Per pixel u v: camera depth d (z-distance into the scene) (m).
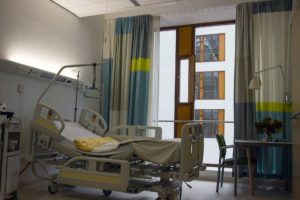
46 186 3.62
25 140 3.52
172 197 3.01
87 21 4.83
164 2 4.34
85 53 4.75
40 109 3.27
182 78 5.16
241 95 4.18
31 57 3.67
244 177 4.11
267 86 4.11
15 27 3.44
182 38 5.19
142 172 2.97
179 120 5.06
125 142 2.97
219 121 4.76
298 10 2.56
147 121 4.72
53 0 4.07
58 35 4.17
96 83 4.99
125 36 4.95
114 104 4.89
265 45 4.16
